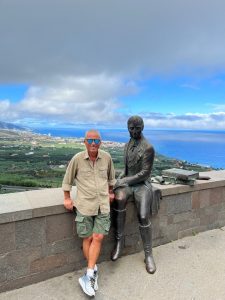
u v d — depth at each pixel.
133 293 2.91
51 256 3.09
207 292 2.96
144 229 3.36
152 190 3.54
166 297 2.86
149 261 3.34
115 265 3.42
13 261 2.87
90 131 2.86
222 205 4.59
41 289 2.94
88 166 2.90
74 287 2.98
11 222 2.80
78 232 2.94
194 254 3.73
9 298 2.79
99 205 2.91
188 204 4.16
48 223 3.02
